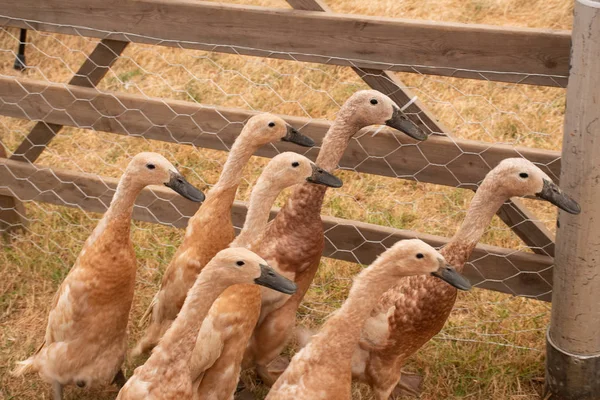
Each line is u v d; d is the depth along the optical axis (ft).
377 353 16.63
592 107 14.97
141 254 22.62
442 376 18.86
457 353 19.35
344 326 14.48
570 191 15.87
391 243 19.94
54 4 19.47
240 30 18.39
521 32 16.33
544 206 24.45
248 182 25.03
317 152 19.63
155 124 20.38
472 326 20.07
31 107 21.16
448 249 16.57
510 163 15.94
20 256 22.61
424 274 14.55
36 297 21.42
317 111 27.78
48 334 17.33
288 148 19.83
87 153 26.68
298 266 17.24
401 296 16.19
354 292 14.48
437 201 24.27
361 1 33.12
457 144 18.10
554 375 17.70
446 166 18.45
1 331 20.40
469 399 18.45
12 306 21.20
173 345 14.33
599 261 16.16
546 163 17.54
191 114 19.97
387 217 23.50
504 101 27.73
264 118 17.37
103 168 26.02
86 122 20.92
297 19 17.81
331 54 17.94
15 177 22.50
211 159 26.08
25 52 31.63
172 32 18.94
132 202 16.63
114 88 29.50
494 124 26.68
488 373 18.90
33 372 18.07
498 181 15.98
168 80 29.73
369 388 18.51
